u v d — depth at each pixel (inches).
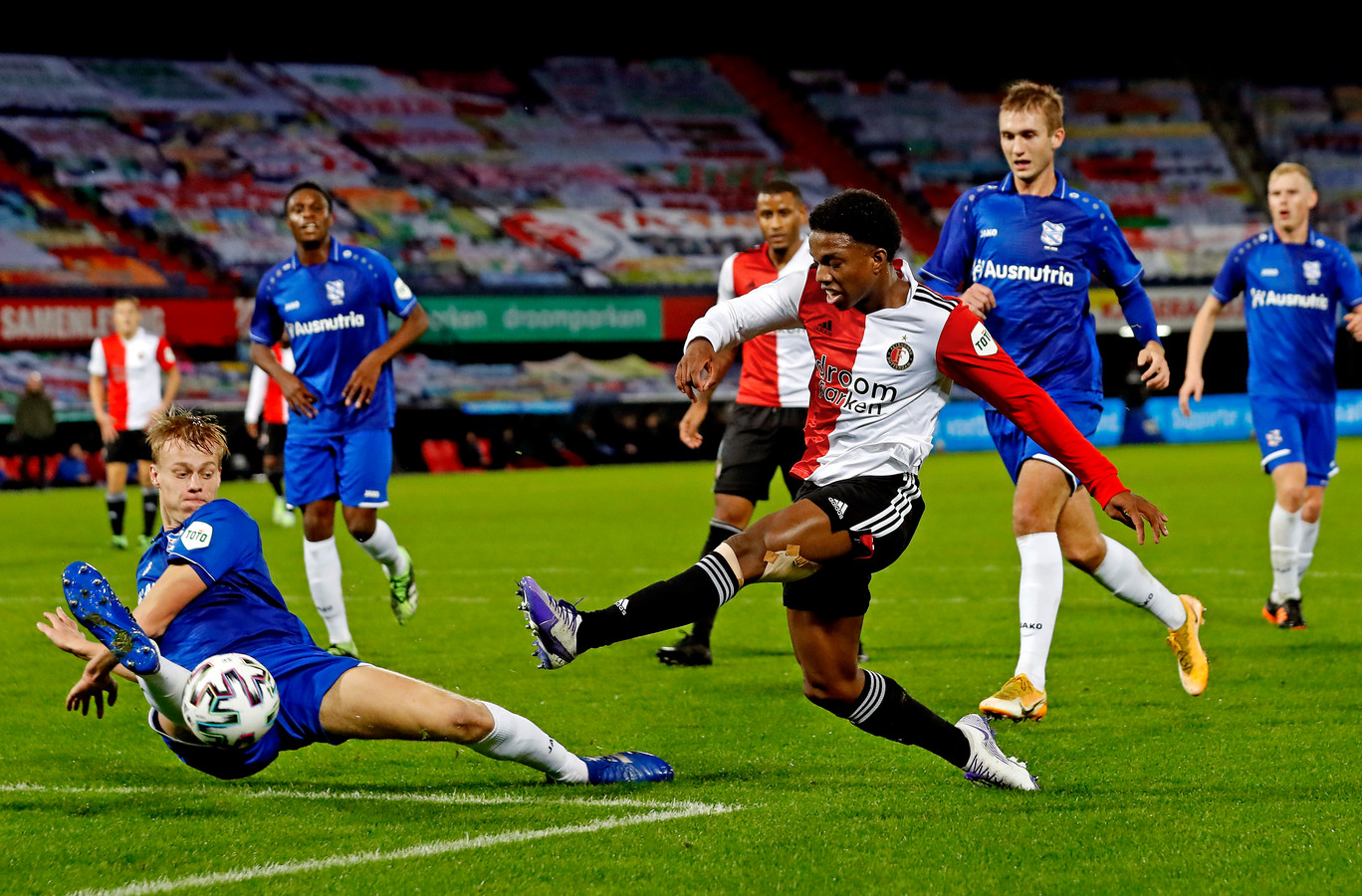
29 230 3814.0
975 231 841.5
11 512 2417.6
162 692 554.6
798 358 985.5
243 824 572.1
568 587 1371.8
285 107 4325.8
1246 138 4933.6
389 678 582.2
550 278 4212.6
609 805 594.6
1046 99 810.8
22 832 563.2
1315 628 1081.4
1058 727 756.0
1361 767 653.9
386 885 490.3
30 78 4121.6
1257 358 1117.7
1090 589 1323.8
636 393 3954.2
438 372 3836.1
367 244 4128.9
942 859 512.7
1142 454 3548.2
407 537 1871.3
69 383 3447.3
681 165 4566.9
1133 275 832.9
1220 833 540.7
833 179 4690.0
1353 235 4810.5
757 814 577.0
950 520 2007.9
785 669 956.6
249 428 2123.5
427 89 4520.2
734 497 1002.7
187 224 3951.8
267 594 606.9
